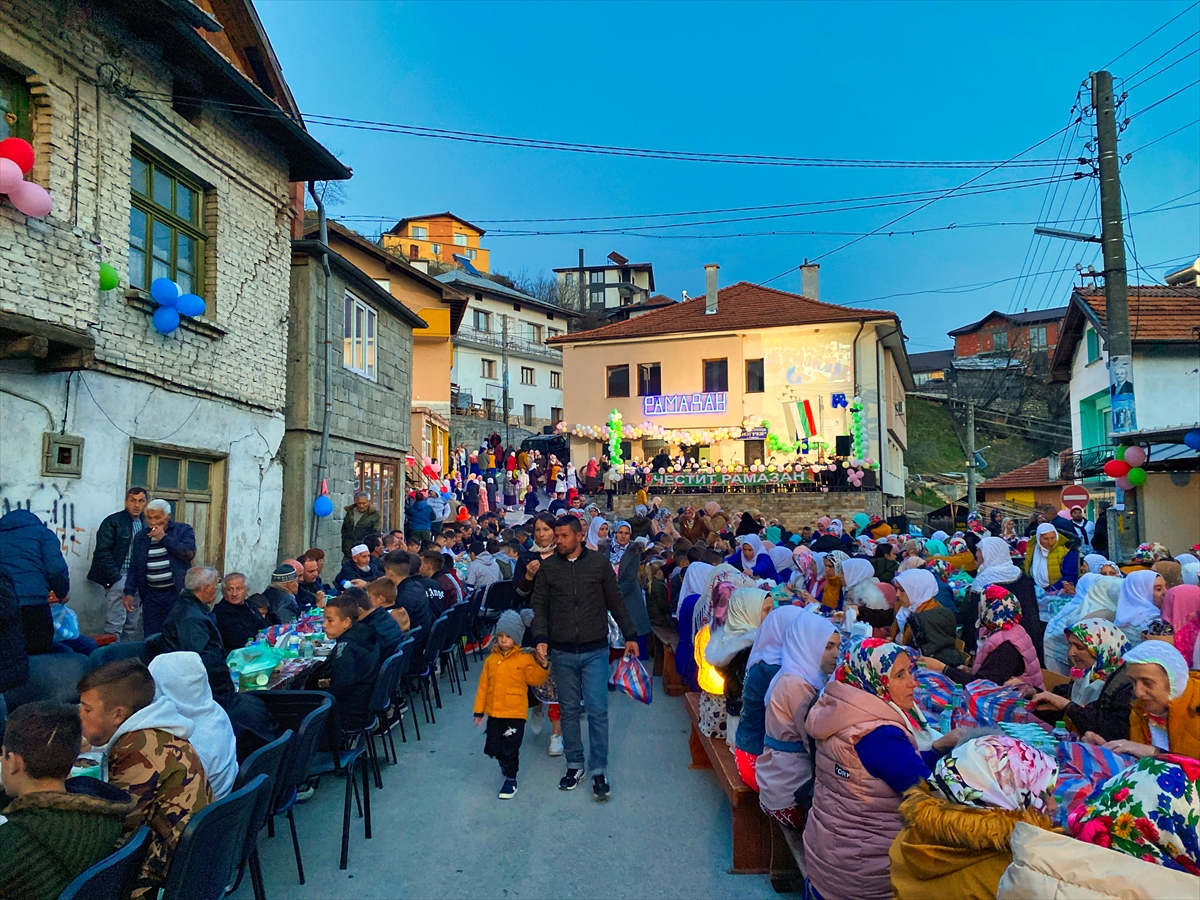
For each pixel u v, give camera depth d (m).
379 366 14.59
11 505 6.37
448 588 9.00
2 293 6.00
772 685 3.98
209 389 9.01
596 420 31.22
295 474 11.35
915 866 2.48
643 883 4.21
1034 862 2.01
